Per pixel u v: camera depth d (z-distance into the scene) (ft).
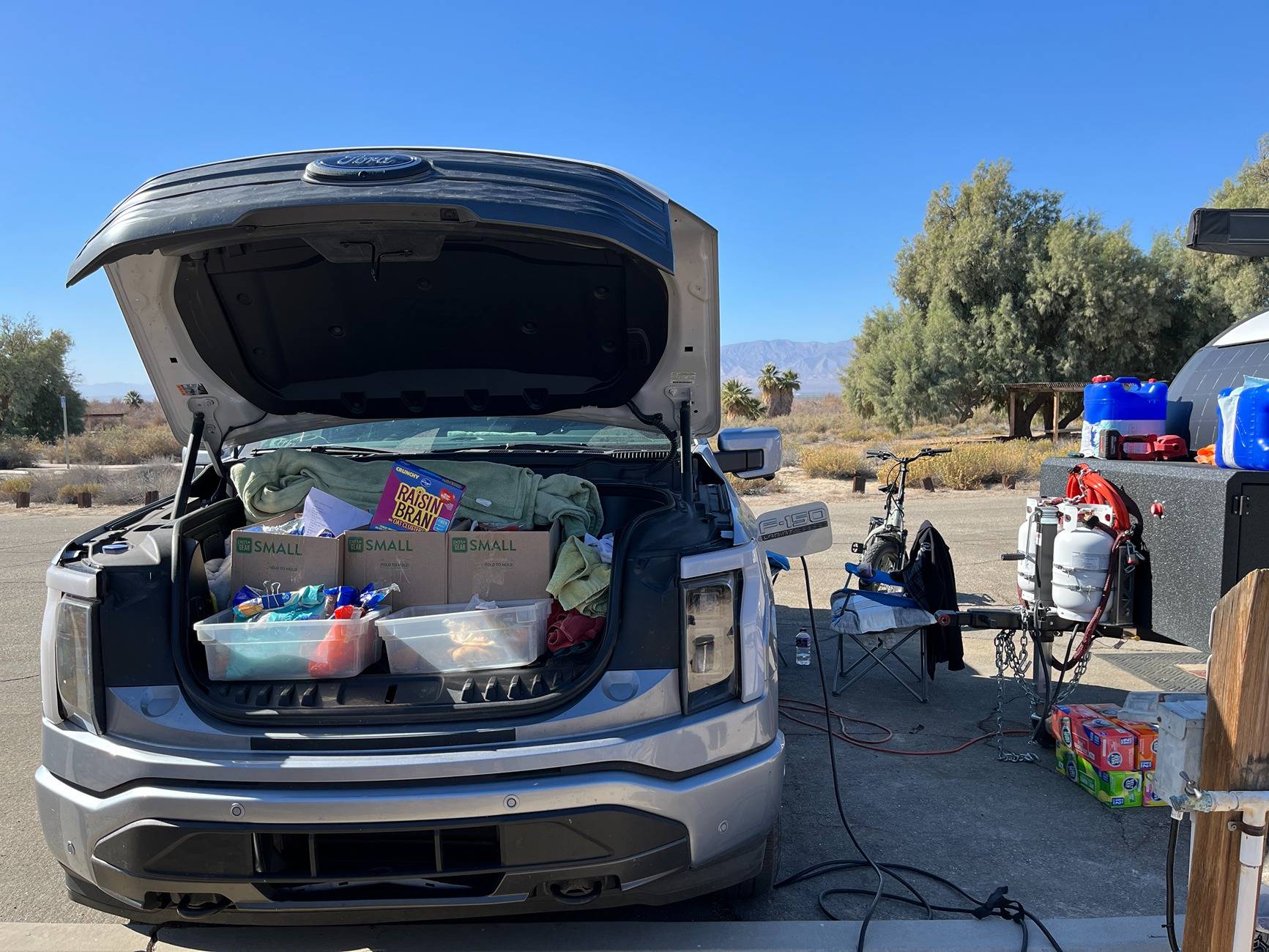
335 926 8.73
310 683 7.64
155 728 7.20
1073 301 110.01
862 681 16.90
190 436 10.39
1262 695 6.36
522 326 10.26
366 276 9.55
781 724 14.60
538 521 9.62
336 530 9.16
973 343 115.24
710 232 9.04
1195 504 11.20
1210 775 6.52
